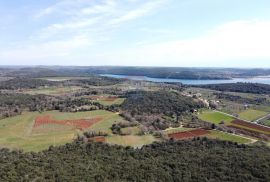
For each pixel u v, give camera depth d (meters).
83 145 109.56
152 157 95.94
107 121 148.88
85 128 136.88
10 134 127.88
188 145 109.25
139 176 79.12
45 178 77.12
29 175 78.38
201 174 79.62
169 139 119.62
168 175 79.62
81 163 88.56
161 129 138.75
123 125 138.50
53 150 103.25
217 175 78.75
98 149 104.88
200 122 153.75
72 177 77.62
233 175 78.12
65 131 132.25
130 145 112.88
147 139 121.50
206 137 121.25
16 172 80.25
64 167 84.81
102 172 81.44
